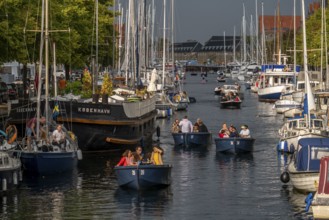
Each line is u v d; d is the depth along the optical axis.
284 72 153.00
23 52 80.19
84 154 67.00
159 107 112.50
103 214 43.91
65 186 51.78
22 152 54.97
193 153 70.56
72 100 67.38
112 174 56.53
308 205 43.12
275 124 101.19
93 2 114.81
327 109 76.69
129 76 111.06
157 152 51.78
